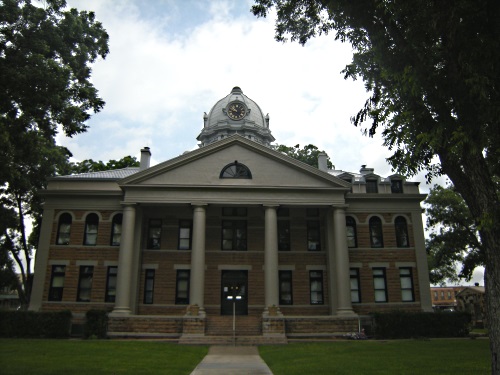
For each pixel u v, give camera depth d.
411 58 11.77
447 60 11.15
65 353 17.17
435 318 27.11
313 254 31.64
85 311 29.23
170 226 31.64
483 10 9.91
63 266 30.25
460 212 39.94
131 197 29.00
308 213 32.78
